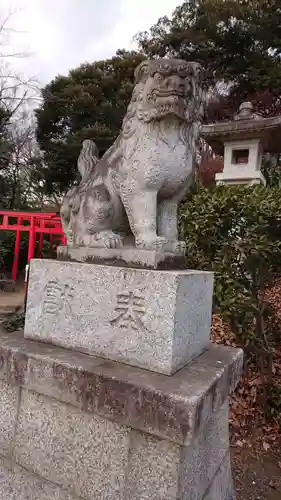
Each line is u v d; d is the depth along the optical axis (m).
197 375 1.34
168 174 1.54
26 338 1.73
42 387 1.44
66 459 1.41
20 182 14.87
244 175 5.58
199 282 1.54
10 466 1.58
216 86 12.28
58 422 1.45
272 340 3.21
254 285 2.85
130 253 1.49
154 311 1.34
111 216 1.69
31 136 14.49
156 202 1.58
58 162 12.85
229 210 2.80
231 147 5.74
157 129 1.51
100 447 1.33
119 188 1.62
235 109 12.00
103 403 1.28
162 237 1.54
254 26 10.88
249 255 2.65
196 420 1.14
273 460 2.50
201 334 1.63
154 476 1.21
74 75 13.06
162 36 12.45
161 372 1.32
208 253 3.00
